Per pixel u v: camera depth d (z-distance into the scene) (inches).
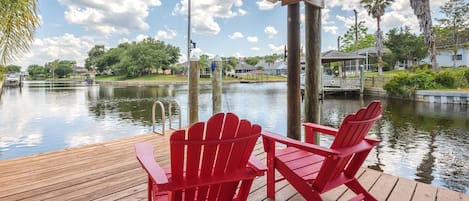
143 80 1465.3
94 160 115.1
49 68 1423.5
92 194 82.4
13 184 89.3
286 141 69.5
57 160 114.8
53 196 80.9
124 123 322.0
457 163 181.2
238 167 54.7
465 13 649.6
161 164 112.2
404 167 176.1
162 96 671.1
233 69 1963.6
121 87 1078.4
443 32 698.8
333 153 59.9
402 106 441.1
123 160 115.3
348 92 652.1
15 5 91.0
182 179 49.7
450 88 496.4
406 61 1011.9
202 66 1342.3
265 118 352.8
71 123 323.6
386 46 1020.5
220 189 55.0
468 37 674.8
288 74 123.3
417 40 927.7
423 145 223.9
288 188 85.7
